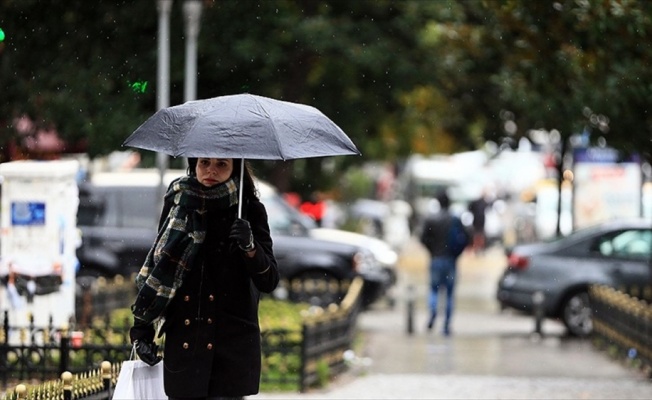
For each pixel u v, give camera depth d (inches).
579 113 1926.7
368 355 1905.8
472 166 6870.1
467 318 2573.8
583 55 1561.3
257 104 721.0
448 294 2230.6
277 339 1519.4
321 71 2807.6
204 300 698.8
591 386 1537.9
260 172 3029.0
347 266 2503.7
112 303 1908.2
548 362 1825.8
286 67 2701.8
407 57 2797.7
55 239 1504.7
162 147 705.0
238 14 2474.2
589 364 1801.2
